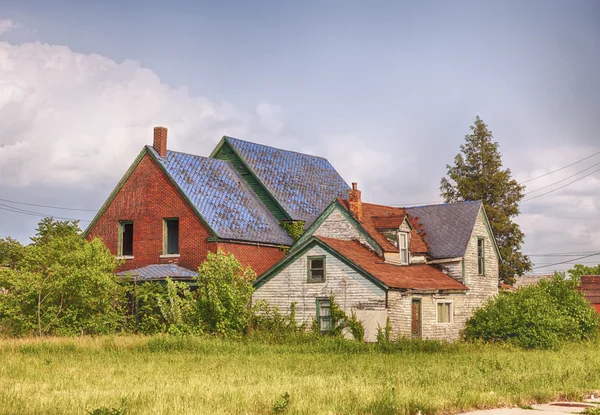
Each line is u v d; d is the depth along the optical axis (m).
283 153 58.28
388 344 35.31
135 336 37.47
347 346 35.09
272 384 21.45
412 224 51.44
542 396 19.94
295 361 29.72
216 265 41.72
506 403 19.23
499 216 66.19
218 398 18.42
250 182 53.66
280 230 51.38
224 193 50.38
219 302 40.94
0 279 40.75
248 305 44.06
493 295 50.97
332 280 42.06
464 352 34.91
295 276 43.19
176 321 41.22
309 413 16.53
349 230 46.62
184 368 26.55
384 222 47.12
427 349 34.97
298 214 52.66
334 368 26.86
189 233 47.19
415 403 17.83
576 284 47.31
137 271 46.09
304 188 56.03
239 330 41.28
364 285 41.03
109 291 42.09
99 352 32.28
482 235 50.59
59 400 17.69
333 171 61.62
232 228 47.78
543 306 41.81
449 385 21.41
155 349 33.88
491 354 33.66
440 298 45.19
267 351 34.09
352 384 21.52
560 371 25.69
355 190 47.22
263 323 41.84
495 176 67.75
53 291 40.84
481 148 69.00
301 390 19.84
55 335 40.28
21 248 55.06
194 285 44.53
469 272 48.50
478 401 18.89
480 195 68.19
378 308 40.50
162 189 48.62
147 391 19.56
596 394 21.11
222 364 28.12
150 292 43.19
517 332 41.00
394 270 43.66
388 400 17.62
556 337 40.22
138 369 26.11
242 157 54.09
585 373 25.44
